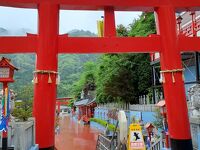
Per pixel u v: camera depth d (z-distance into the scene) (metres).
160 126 16.81
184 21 22.45
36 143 11.03
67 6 12.51
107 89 29.64
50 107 11.45
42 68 11.52
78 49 12.22
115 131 14.52
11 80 9.31
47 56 11.62
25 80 94.38
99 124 43.06
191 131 12.99
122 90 29.12
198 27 16.92
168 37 12.66
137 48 12.56
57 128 38.69
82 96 66.88
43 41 11.70
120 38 12.54
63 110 109.12
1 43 11.73
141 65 28.84
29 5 12.21
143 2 12.91
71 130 43.12
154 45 12.70
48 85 11.49
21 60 133.25
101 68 37.12
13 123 8.15
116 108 33.62
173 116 12.27
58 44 12.16
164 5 12.98
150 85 28.47
